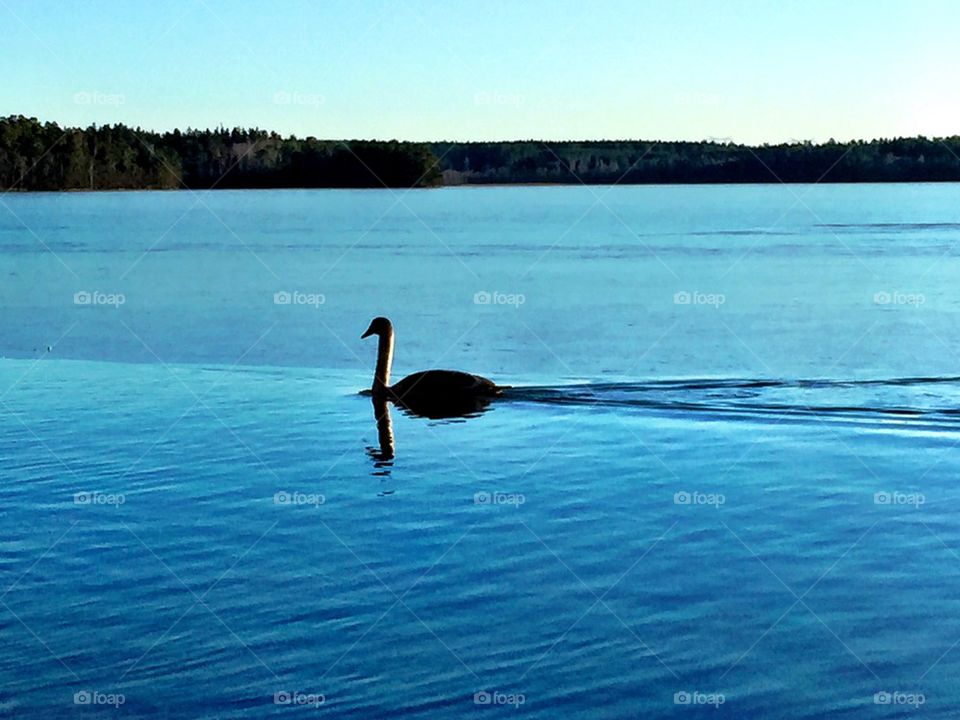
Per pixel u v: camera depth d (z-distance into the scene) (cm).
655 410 2164
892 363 2648
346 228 7112
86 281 4450
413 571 1319
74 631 1170
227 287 4219
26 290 4209
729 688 1030
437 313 3538
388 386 2341
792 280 4175
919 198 10475
